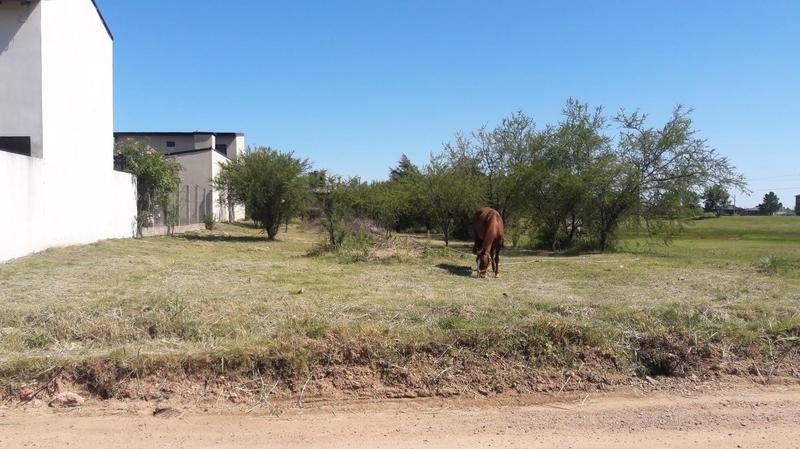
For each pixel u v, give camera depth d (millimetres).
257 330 6168
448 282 10273
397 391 5176
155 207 23031
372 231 19516
